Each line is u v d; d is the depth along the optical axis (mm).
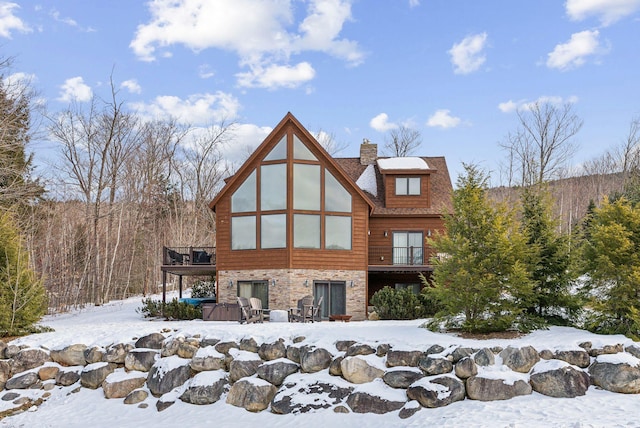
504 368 13008
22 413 14883
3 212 22156
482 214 15680
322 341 15039
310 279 23750
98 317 25234
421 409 12547
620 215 15492
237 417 13680
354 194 25000
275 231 23906
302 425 12773
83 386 16141
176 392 15031
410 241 28094
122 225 43062
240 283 24406
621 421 10289
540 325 15672
